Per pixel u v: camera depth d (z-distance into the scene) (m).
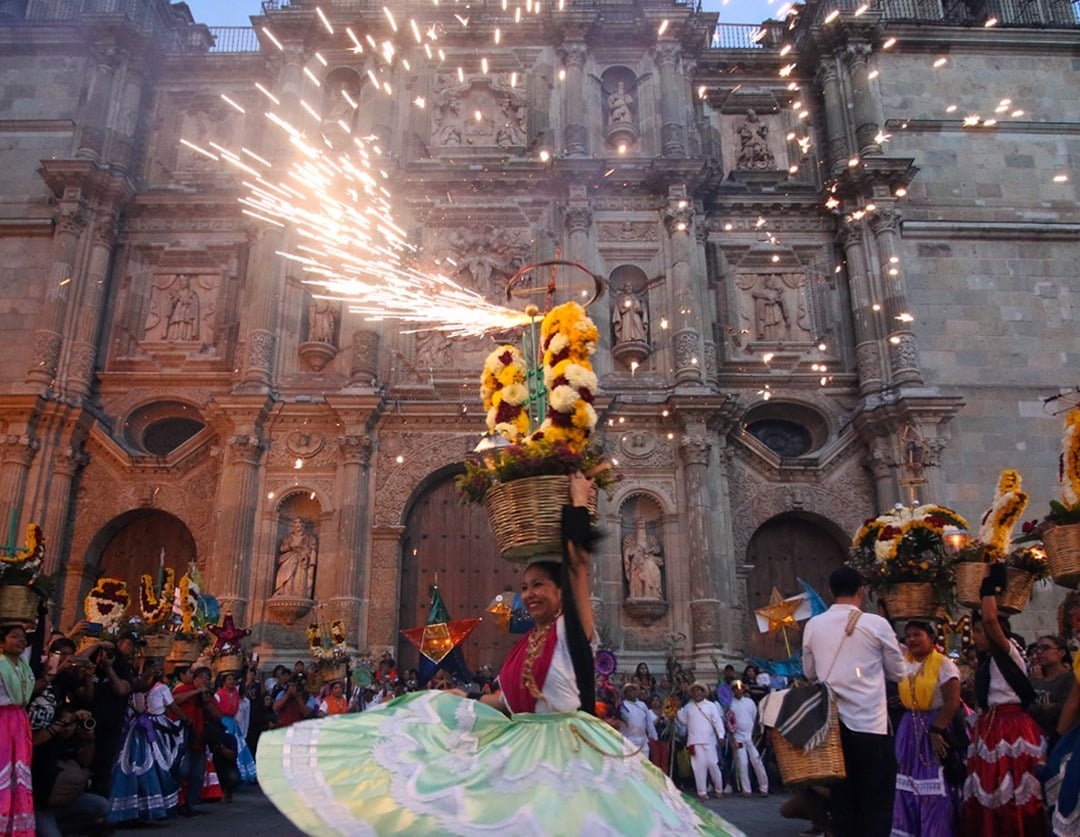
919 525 7.89
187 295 24.50
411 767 3.48
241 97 26.50
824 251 25.22
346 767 3.48
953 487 22.50
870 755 5.52
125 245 24.84
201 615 14.20
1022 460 22.92
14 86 26.19
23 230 24.36
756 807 13.39
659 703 18.08
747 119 26.94
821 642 5.85
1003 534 7.50
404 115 25.69
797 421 24.48
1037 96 26.84
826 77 26.45
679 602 21.31
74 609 21.75
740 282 25.05
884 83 26.69
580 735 3.57
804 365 24.14
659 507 22.27
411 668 21.45
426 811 3.26
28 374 22.28
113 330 24.05
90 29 25.66
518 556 4.19
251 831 9.92
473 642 22.00
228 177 25.59
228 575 20.72
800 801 5.77
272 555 21.53
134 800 10.26
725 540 21.84
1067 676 7.00
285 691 15.58
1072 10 28.64
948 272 24.53
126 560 22.95
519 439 4.70
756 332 24.62
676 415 22.17
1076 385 23.55
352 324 23.45
